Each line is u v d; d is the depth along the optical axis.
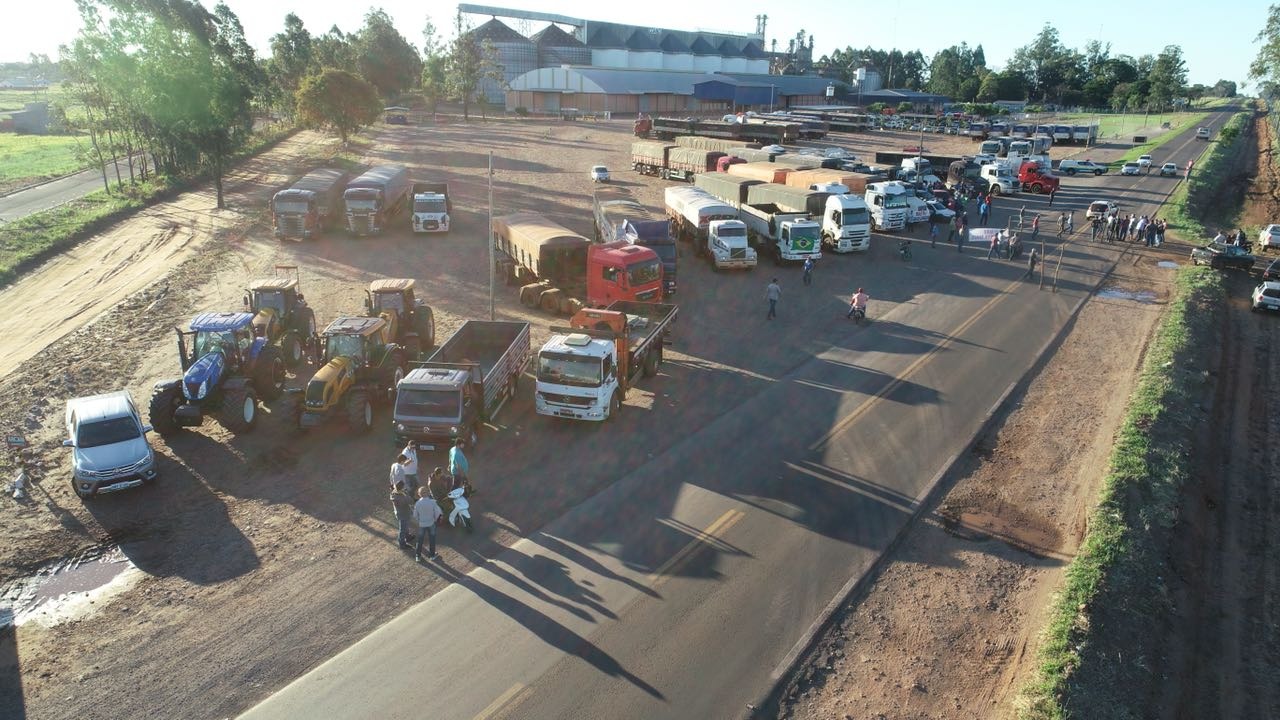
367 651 13.12
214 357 20.94
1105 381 25.73
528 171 70.12
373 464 19.62
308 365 26.28
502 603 14.35
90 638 13.52
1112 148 99.38
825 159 60.44
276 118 111.38
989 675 12.92
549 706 11.92
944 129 116.50
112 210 47.88
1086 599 14.28
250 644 13.30
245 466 19.48
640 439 21.20
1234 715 13.00
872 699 12.31
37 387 23.86
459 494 16.47
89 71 50.38
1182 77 177.00
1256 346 31.41
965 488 18.98
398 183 49.12
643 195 58.75
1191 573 16.61
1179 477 19.44
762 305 33.81
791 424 22.17
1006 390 24.77
